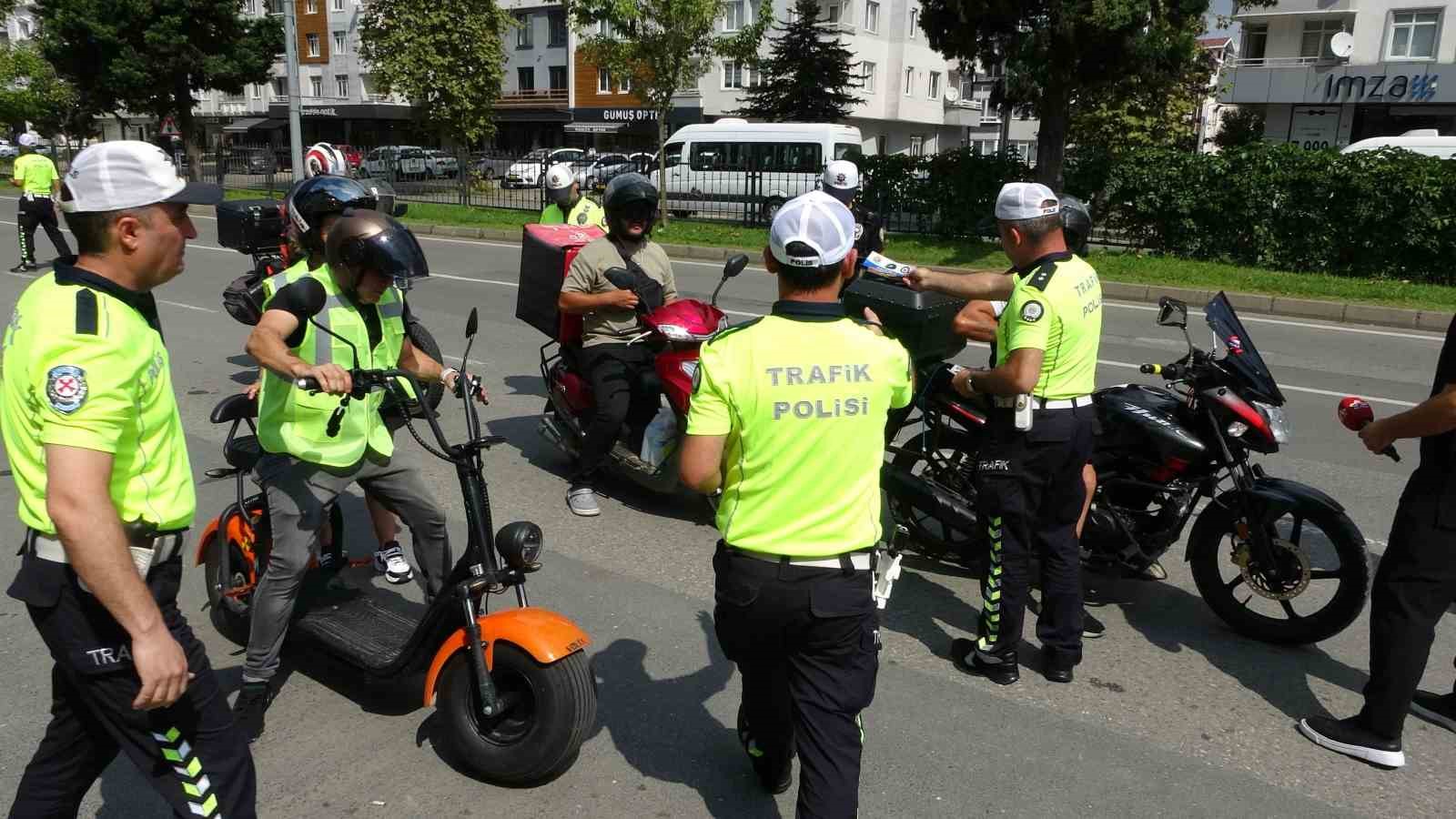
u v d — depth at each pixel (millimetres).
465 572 3160
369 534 5215
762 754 3062
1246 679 3982
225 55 31062
